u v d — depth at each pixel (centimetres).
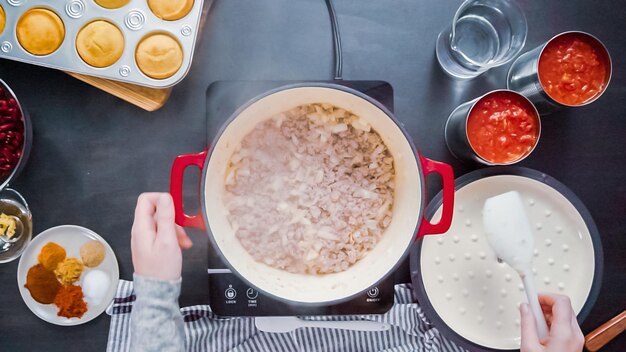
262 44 101
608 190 102
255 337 101
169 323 81
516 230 88
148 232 82
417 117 102
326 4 101
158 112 101
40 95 101
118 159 101
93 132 101
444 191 81
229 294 92
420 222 79
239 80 97
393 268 81
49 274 100
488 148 93
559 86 95
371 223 93
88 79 95
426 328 101
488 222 90
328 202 93
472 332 98
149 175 101
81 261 100
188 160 79
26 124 97
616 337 103
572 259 100
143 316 80
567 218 99
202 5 93
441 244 99
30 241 100
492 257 99
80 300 100
